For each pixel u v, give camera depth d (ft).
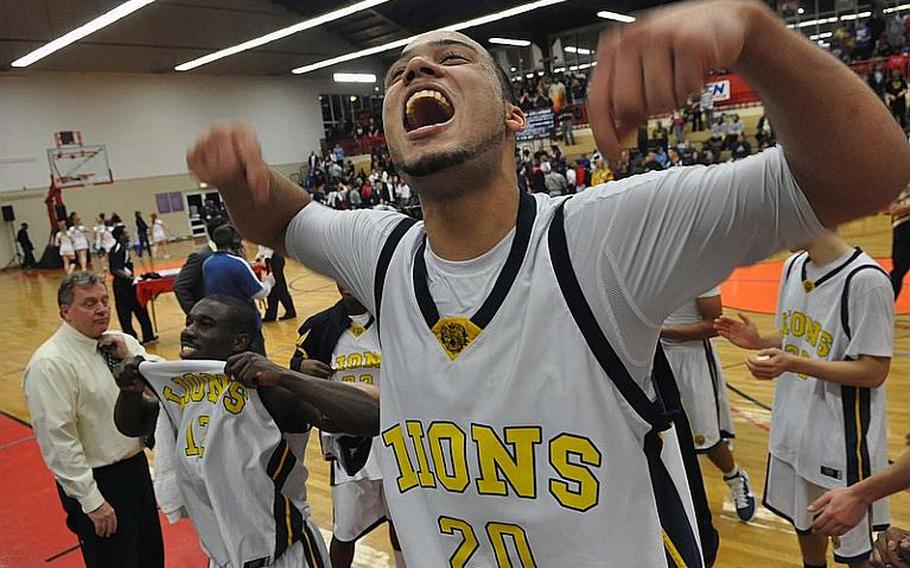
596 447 3.06
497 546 3.34
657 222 2.94
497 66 3.45
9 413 19.69
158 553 9.30
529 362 3.13
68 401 8.23
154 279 27.89
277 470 6.44
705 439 10.85
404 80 3.30
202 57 72.69
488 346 3.23
